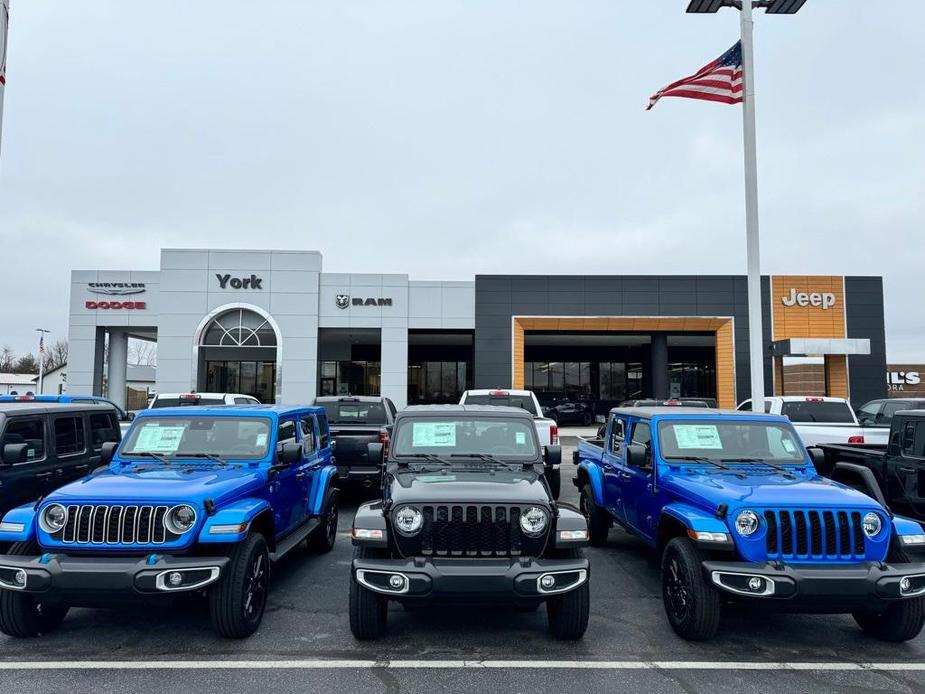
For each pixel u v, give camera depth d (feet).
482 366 81.97
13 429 21.03
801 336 81.46
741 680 13.62
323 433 26.27
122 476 17.11
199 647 15.12
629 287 82.12
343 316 82.17
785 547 15.16
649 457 19.93
